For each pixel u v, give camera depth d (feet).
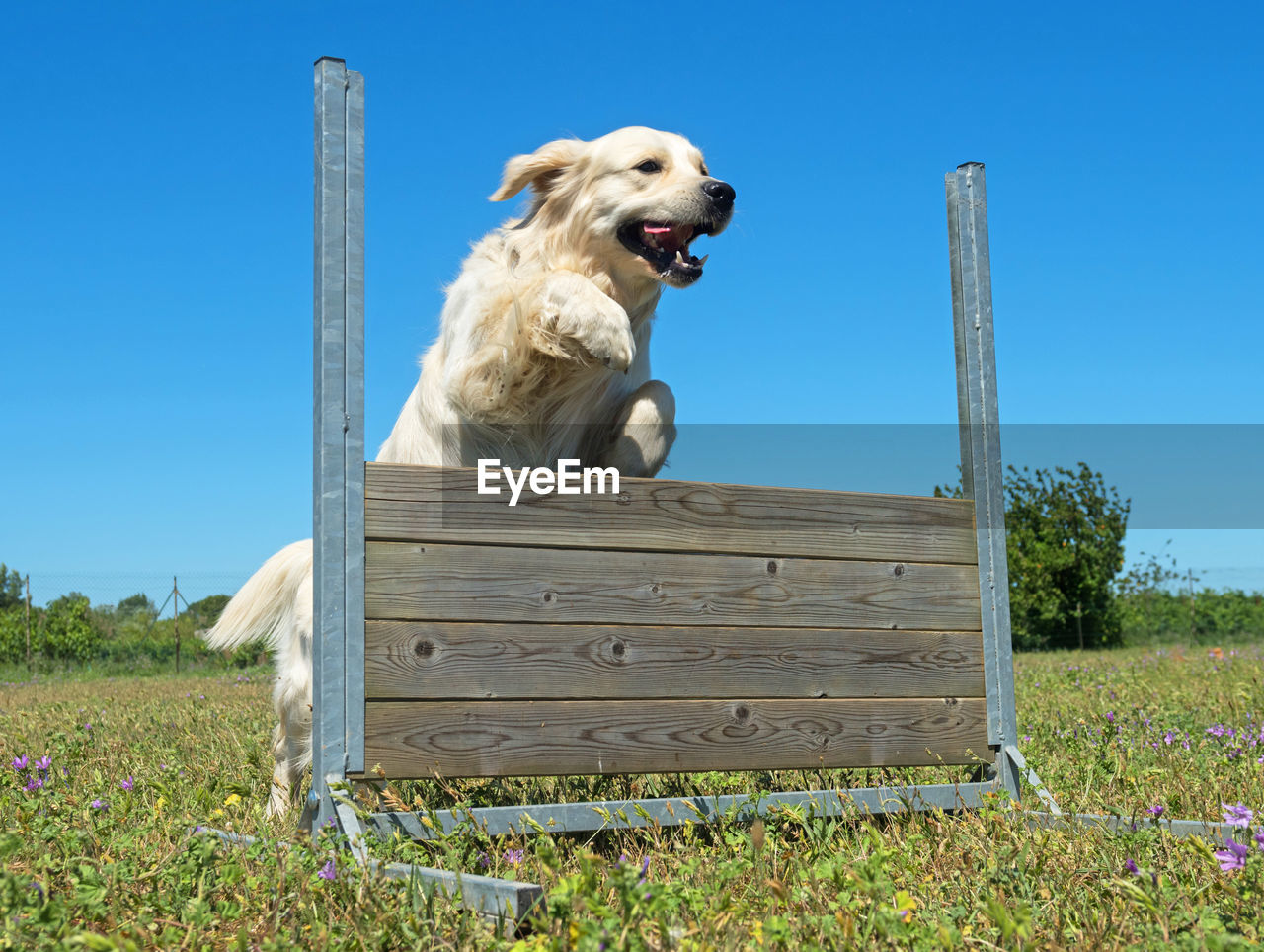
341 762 6.05
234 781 8.34
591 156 8.25
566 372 7.68
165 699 19.03
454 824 6.17
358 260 6.37
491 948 4.54
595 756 6.56
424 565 6.32
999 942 4.73
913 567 7.64
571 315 7.34
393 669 6.20
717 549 7.02
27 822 6.26
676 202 7.91
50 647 40.01
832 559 7.37
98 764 9.05
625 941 4.22
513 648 6.45
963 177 8.24
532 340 7.42
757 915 4.99
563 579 6.61
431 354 8.30
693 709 6.83
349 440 6.23
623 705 6.66
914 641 7.57
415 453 8.14
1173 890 5.22
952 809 7.46
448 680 6.30
